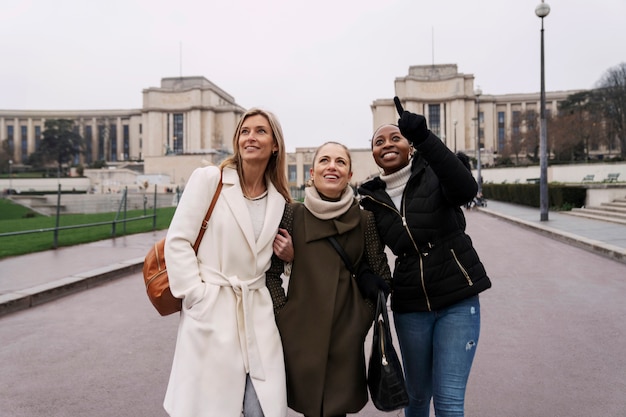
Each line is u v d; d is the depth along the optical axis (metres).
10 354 4.58
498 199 39.69
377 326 2.19
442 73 87.50
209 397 2.07
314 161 2.44
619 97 57.62
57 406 3.44
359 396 2.24
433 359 2.50
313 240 2.34
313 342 2.23
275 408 2.10
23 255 10.66
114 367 4.23
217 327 2.13
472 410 3.30
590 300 6.48
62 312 6.26
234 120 95.19
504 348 4.59
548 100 90.50
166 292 2.20
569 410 3.28
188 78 96.00
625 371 3.96
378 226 2.53
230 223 2.24
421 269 2.41
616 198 21.52
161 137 92.81
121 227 17.78
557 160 58.56
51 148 87.38
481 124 90.31
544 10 18.33
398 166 2.58
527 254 10.96
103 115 104.50
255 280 2.27
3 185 65.81
